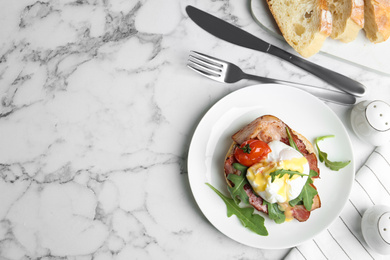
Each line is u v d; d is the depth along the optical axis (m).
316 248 0.60
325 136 0.61
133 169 0.62
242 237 0.58
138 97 0.63
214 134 0.60
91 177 0.62
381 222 0.58
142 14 0.65
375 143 0.61
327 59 0.65
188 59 0.62
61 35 0.64
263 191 0.55
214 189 0.59
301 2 0.62
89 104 0.63
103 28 0.65
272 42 0.65
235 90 0.63
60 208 0.61
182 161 0.62
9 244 0.61
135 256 0.60
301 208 0.57
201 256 0.60
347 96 0.63
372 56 0.64
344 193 0.60
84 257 0.60
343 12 0.61
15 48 0.64
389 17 0.60
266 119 0.59
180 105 0.63
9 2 0.65
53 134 0.62
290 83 0.63
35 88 0.63
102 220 0.61
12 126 0.63
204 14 0.64
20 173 0.62
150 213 0.61
